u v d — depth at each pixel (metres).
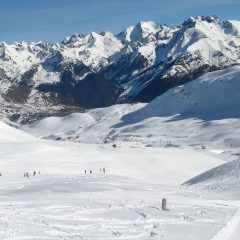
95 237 27.53
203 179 74.94
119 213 37.66
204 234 29.42
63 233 28.38
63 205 41.34
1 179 83.38
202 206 43.84
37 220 32.59
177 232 30.03
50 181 75.31
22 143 146.62
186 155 145.00
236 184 63.47
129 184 68.12
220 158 155.12
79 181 72.62
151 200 47.53
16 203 42.50
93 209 39.28
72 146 152.50
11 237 26.11
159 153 144.62
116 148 153.12
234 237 29.53
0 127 185.62
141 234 29.09
